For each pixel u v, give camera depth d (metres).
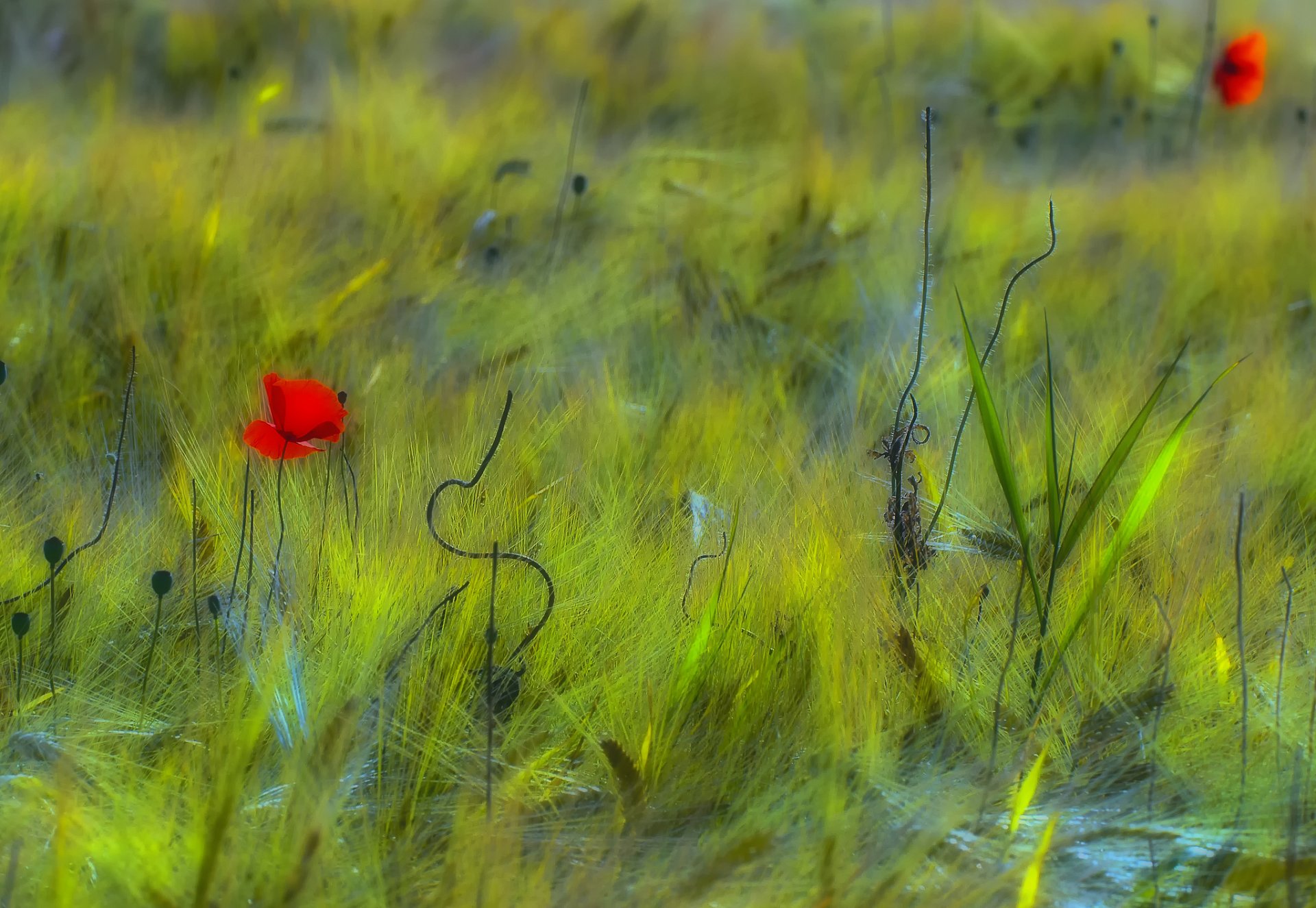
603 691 5.21
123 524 5.36
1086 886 5.09
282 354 5.74
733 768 5.17
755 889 5.07
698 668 5.20
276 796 5.12
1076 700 5.23
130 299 5.83
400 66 11.43
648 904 5.05
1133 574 5.35
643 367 5.83
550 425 5.53
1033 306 5.95
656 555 5.33
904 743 5.20
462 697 5.21
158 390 5.62
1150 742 5.18
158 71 11.66
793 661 5.23
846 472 5.44
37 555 5.32
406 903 5.06
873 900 5.04
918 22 13.65
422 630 5.22
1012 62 12.73
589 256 6.64
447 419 5.59
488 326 5.90
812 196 7.35
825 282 6.11
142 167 7.00
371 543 5.32
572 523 5.38
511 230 7.02
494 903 5.03
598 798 5.14
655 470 5.50
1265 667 5.24
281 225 6.56
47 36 11.47
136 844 5.04
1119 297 6.06
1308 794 5.13
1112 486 5.43
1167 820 5.14
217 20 12.13
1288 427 5.57
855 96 11.64
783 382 5.78
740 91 11.73
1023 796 5.09
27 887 5.04
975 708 5.22
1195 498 5.43
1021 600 5.30
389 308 5.92
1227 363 5.78
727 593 5.27
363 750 5.15
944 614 5.29
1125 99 11.55
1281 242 6.85
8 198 6.04
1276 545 5.39
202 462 5.38
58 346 5.71
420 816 5.14
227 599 5.29
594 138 10.32
